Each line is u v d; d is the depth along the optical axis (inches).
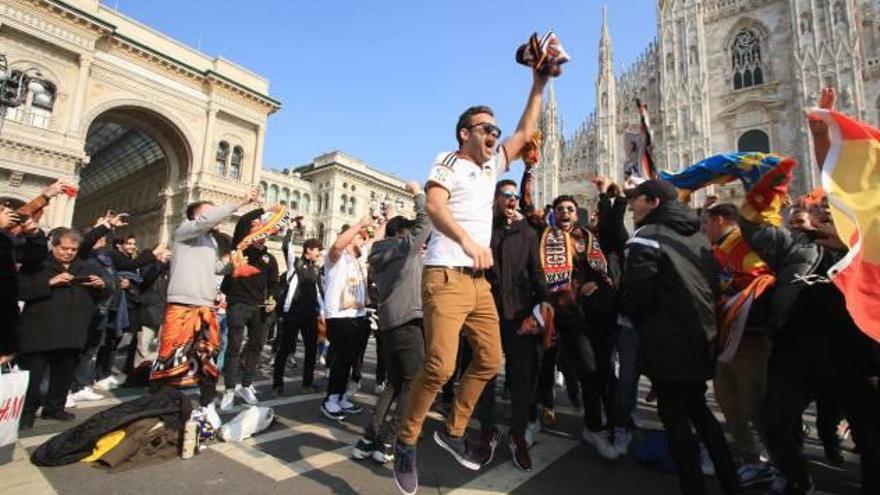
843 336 119.9
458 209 119.1
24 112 927.7
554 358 206.5
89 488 124.6
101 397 238.8
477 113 125.0
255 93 1327.5
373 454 153.4
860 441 118.5
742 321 134.5
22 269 180.4
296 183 1991.9
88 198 2151.8
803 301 125.7
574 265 194.9
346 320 209.2
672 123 1093.8
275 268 254.5
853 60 895.7
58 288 190.5
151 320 301.4
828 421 166.7
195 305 172.9
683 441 113.6
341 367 209.5
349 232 209.2
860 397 119.0
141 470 138.9
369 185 2122.3
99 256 265.3
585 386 175.2
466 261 116.4
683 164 1065.5
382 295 163.0
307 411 219.6
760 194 136.9
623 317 179.5
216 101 1268.5
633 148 273.0
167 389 164.7
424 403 112.2
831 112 135.0
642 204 133.0
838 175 130.0
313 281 273.6
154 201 1503.4
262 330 241.0
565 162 1274.6
